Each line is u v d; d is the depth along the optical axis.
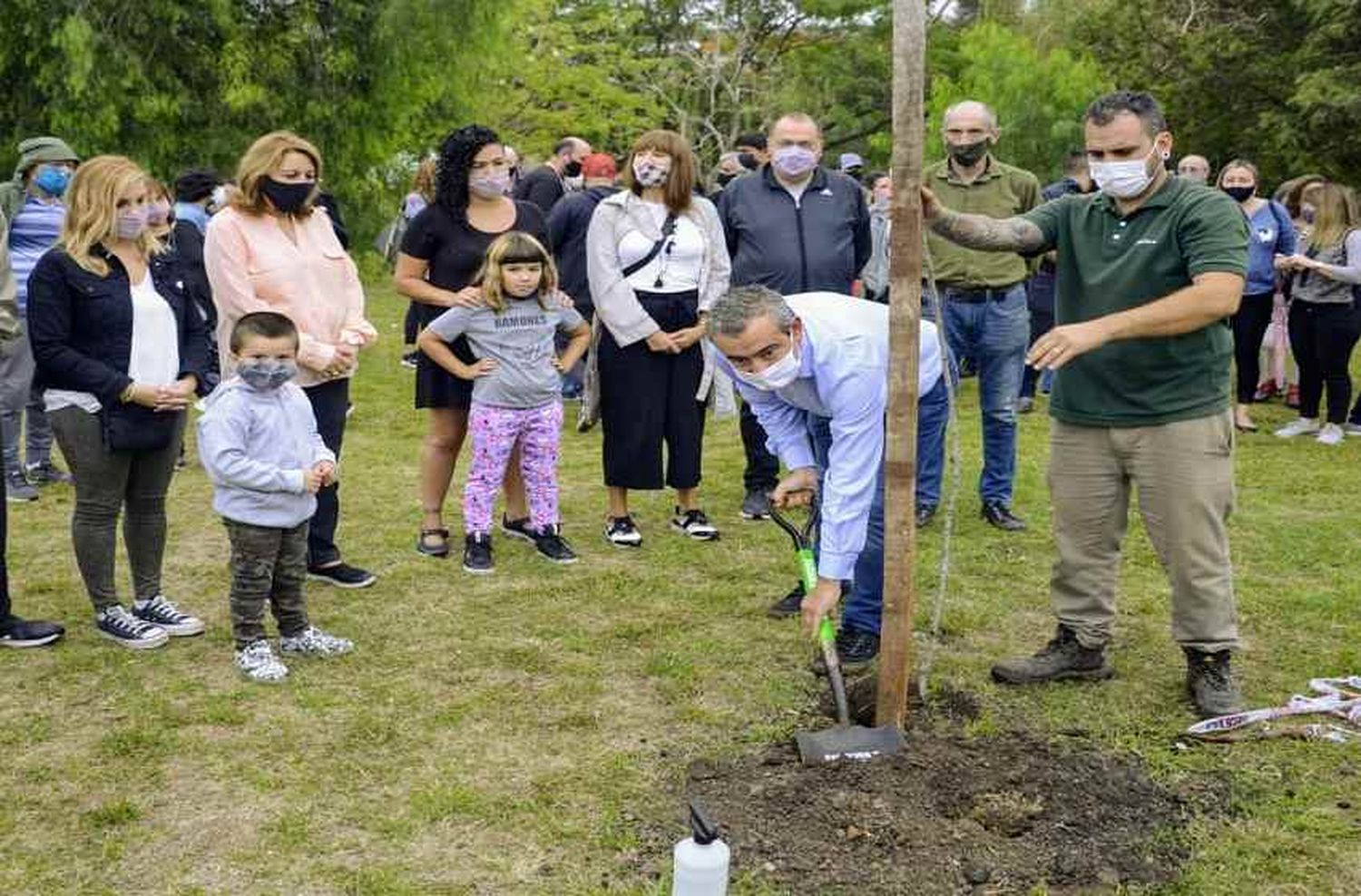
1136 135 3.65
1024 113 18.98
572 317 5.38
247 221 4.70
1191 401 3.79
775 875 2.96
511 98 26.64
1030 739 3.71
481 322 5.15
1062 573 4.18
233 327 4.64
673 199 5.48
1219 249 3.58
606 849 3.12
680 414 5.68
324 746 3.69
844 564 3.48
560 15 30.62
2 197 6.66
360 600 4.97
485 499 5.34
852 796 3.29
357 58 16.33
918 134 3.18
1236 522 6.22
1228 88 21.88
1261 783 3.48
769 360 3.34
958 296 5.94
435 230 5.30
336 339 4.89
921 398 5.18
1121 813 3.27
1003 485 6.10
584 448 7.80
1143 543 5.83
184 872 3.02
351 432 8.20
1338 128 19.50
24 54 14.30
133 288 4.28
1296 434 8.45
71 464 4.32
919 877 2.96
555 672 4.27
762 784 3.42
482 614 4.84
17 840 3.16
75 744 3.70
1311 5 19.41
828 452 3.87
